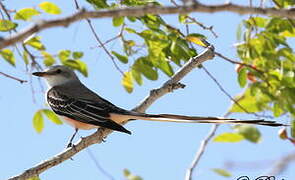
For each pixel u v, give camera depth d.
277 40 11.74
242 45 11.83
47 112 12.20
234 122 9.98
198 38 11.36
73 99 12.80
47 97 13.20
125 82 12.22
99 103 12.41
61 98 12.96
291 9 7.41
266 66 11.91
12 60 12.16
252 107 12.01
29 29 6.36
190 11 6.99
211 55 11.43
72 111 12.69
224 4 7.10
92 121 12.02
